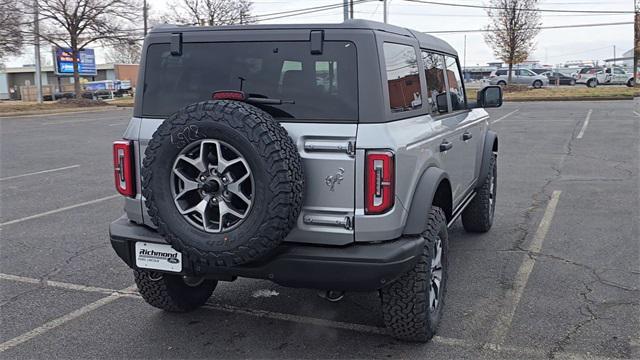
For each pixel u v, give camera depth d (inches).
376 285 137.3
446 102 200.2
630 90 1421.0
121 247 155.5
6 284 208.4
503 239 257.0
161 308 179.6
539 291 195.9
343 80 139.3
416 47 171.8
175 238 135.7
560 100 1213.7
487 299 189.8
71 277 215.2
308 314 181.3
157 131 136.1
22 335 168.2
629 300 187.0
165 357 155.3
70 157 532.7
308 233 140.9
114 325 174.7
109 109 1363.2
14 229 281.4
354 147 135.9
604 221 282.2
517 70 1760.6
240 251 130.6
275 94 143.8
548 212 302.5
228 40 149.1
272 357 154.6
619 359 150.3
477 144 237.3
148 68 156.1
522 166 445.1
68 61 2034.9
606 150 516.1
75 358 154.9
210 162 133.6
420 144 153.5
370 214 136.8
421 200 148.9
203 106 132.2
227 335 167.8
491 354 154.1
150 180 136.9
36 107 1305.4
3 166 480.7
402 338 158.7
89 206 329.7
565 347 156.9
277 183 127.2
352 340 163.3
